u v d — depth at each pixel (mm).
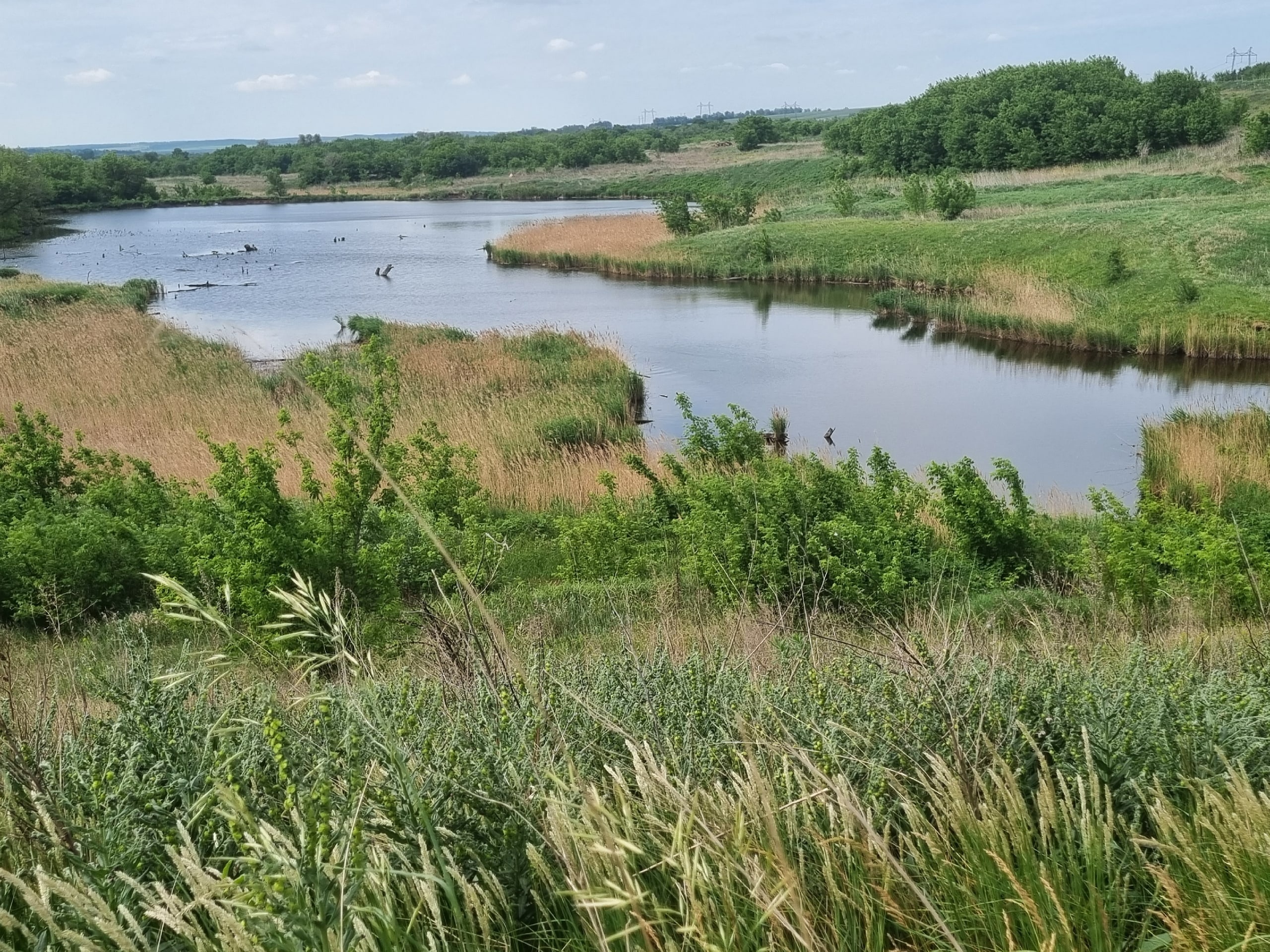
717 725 3475
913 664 3592
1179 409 21109
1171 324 31594
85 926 2326
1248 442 18406
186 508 13289
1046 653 4184
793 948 2361
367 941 2197
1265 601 8633
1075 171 71000
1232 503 16031
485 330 38438
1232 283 33812
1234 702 3717
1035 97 78500
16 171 85938
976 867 2646
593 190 113250
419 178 141750
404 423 22094
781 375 30688
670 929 2428
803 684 3865
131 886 2453
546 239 64000
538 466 18453
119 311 40000
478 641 3852
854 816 2648
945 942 2486
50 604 9891
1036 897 2557
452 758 2918
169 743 3182
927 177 80750
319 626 3107
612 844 2369
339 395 10625
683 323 39750
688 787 2773
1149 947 2424
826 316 40438
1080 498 17609
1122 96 79062
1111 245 40406
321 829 2305
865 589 9695
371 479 9867
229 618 3525
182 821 2654
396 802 2629
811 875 2682
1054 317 34219
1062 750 3365
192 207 120812
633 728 3355
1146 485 12914
